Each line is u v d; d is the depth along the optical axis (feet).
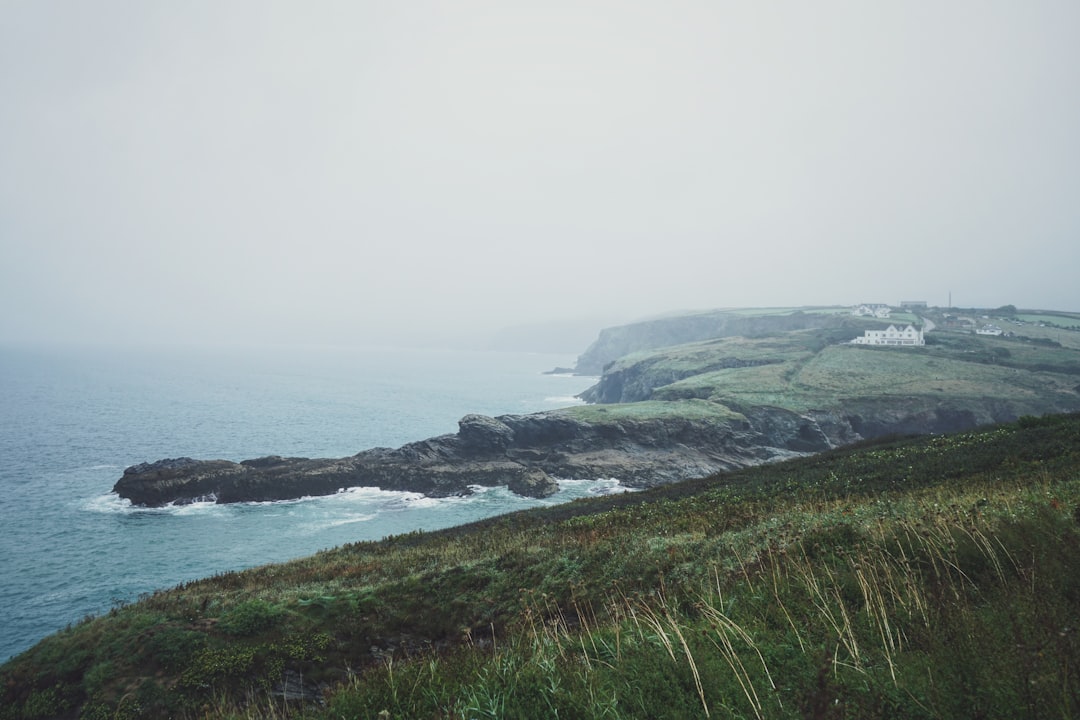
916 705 13.75
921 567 24.77
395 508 191.31
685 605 28.27
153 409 454.81
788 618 20.59
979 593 20.54
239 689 37.65
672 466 242.58
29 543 148.46
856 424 315.78
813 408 310.24
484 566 54.90
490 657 24.25
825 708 13.00
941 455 89.45
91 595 114.42
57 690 40.65
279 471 209.36
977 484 57.57
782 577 27.20
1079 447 71.46
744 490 92.48
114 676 40.52
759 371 417.90
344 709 21.52
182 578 124.26
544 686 17.92
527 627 35.68
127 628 45.96
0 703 40.81
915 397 326.24
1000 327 643.45
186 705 36.50
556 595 42.86
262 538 155.43
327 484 212.02
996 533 24.91
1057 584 18.48
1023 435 90.27
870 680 14.98
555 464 242.37
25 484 212.64
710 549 42.73
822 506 56.65
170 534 158.10
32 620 102.42
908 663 15.84
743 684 16.30
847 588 23.68
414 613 45.62
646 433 268.41
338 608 47.09
